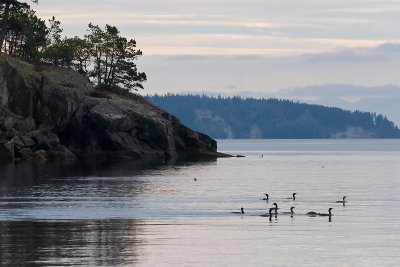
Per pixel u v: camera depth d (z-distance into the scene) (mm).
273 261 99812
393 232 122625
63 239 112312
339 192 193625
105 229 122438
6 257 98750
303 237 117375
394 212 149000
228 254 103812
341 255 103750
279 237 117250
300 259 101062
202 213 144250
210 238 115500
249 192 188875
